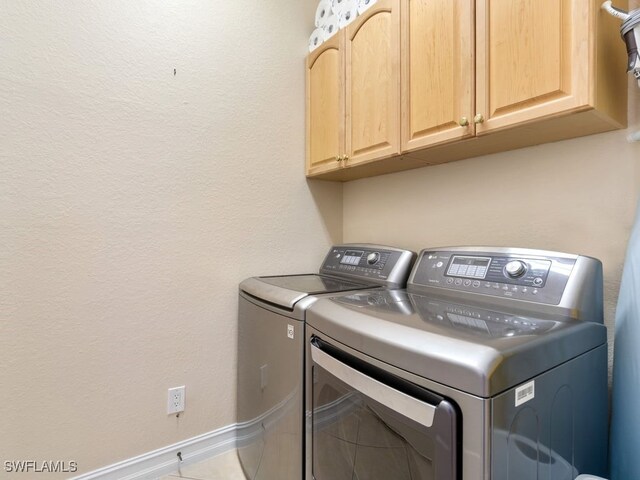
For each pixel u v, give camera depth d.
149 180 1.51
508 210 1.38
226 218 1.72
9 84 1.23
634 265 0.93
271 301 1.32
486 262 1.18
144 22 1.50
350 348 0.88
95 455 1.40
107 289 1.42
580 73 0.92
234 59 1.74
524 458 0.67
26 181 1.26
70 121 1.34
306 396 1.12
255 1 1.81
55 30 1.31
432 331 0.75
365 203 2.02
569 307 0.93
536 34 0.99
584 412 0.86
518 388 0.65
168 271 1.56
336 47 1.74
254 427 1.47
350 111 1.65
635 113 1.07
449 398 0.64
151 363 1.53
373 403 0.82
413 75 1.35
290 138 1.93
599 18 0.92
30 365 1.28
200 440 1.65
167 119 1.56
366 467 0.86
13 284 1.25
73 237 1.35
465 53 1.16
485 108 1.11
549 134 1.15
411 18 1.35
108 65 1.42
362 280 1.61
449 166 1.59
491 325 0.82
